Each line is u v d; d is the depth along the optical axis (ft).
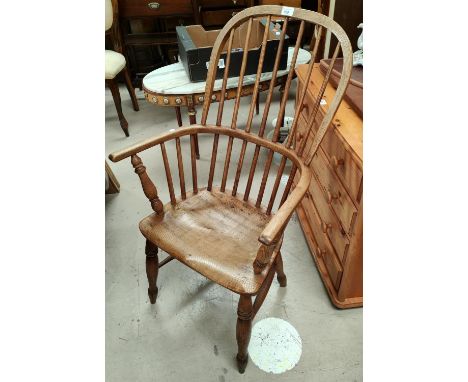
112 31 8.21
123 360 3.73
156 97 5.77
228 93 5.78
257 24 6.19
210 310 4.22
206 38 6.62
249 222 3.53
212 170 3.90
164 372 3.62
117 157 3.09
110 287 4.52
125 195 6.13
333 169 3.69
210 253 3.12
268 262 2.88
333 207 3.84
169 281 4.58
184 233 3.35
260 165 6.72
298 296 4.33
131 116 8.65
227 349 3.80
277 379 3.52
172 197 3.69
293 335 3.89
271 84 3.32
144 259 4.91
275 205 5.62
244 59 3.37
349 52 2.82
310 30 10.46
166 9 8.49
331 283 4.25
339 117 3.51
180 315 4.17
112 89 7.19
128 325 4.07
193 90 5.62
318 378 3.52
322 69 4.44
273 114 8.41
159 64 10.33
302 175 2.96
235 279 2.85
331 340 3.84
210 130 3.69
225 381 3.52
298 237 5.15
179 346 3.84
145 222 3.47
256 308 3.24
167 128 8.09
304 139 3.20
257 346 3.79
